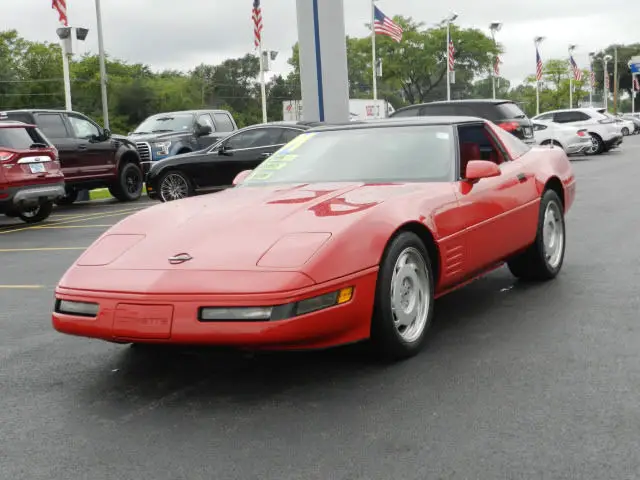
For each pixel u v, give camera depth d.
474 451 3.11
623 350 4.41
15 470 3.12
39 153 12.98
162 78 90.44
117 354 4.81
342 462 3.05
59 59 83.38
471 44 87.19
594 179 17.00
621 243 8.10
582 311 5.34
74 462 3.18
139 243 4.22
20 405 3.92
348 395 3.84
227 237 4.09
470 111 18.11
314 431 3.39
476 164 4.89
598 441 3.16
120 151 17.56
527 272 6.24
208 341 3.70
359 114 47.25
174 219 4.49
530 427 3.33
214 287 3.71
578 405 3.57
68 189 16.61
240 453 3.19
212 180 15.15
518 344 4.61
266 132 14.83
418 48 88.81
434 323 5.20
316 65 14.70
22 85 81.88
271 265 3.79
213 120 21.14
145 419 3.64
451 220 4.75
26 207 13.25
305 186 4.96
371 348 4.29
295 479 2.92
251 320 3.65
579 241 8.34
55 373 4.46
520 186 5.71
